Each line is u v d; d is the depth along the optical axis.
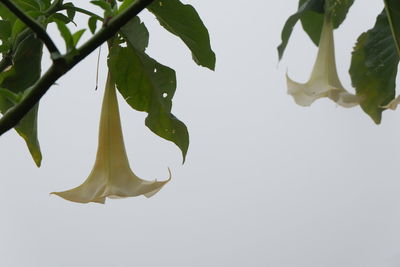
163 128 2.59
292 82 2.80
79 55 2.16
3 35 2.67
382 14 2.79
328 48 2.81
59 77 2.14
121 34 2.52
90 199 2.45
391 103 2.74
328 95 2.77
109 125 2.52
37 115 2.67
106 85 2.55
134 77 2.55
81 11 2.56
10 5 2.11
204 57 2.62
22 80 2.70
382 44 2.79
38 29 2.12
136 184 2.47
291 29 2.67
